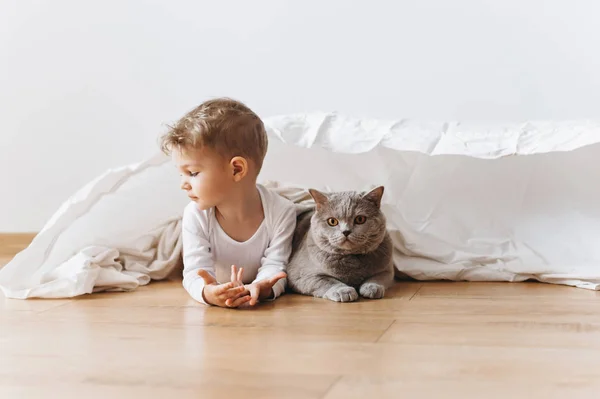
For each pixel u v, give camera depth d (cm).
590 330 126
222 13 257
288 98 256
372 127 179
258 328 132
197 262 169
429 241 197
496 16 237
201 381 98
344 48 250
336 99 253
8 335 129
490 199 199
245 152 166
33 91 272
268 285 158
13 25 272
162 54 263
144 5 263
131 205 194
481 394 89
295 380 97
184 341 122
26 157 275
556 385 93
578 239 186
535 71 236
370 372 100
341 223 162
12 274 172
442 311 146
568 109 236
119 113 268
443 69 243
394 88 247
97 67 268
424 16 242
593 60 231
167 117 265
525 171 197
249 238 175
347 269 167
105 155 271
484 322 134
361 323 135
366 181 204
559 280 180
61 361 110
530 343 116
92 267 175
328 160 204
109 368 106
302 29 252
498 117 241
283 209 179
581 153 190
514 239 194
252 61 257
